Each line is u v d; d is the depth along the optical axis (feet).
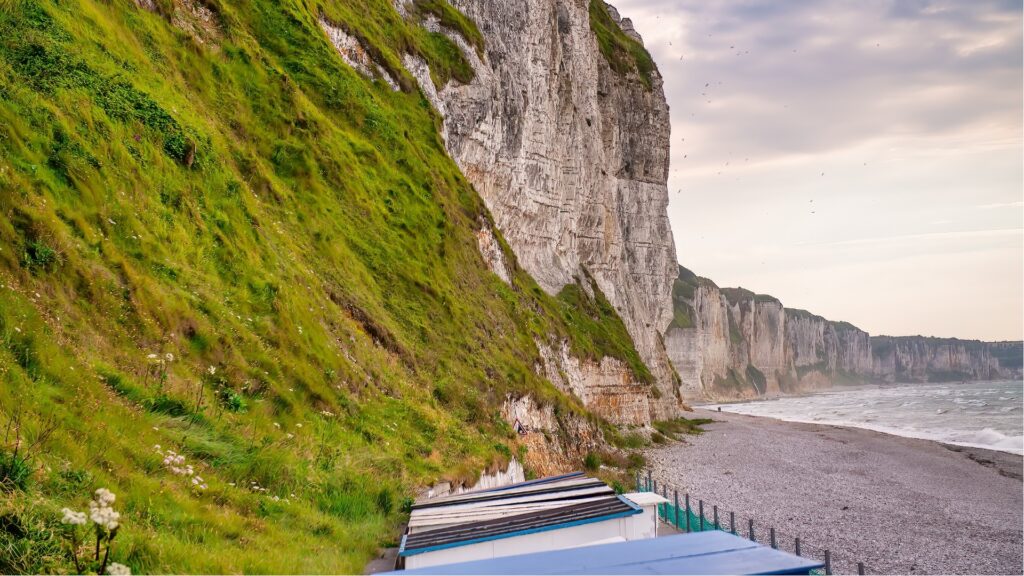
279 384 57.36
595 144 281.95
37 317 39.09
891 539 100.42
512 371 113.80
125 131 62.03
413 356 87.71
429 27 181.68
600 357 207.62
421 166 133.49
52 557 24.88
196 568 28.71
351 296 84.74
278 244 77.10
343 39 141.59
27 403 32.73
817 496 132.26
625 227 332.80
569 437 129.49
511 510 47.21
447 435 75.05
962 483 157.89
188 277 57.52
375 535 45.73
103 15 75.31
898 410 536.01
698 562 26.58
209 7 105.09
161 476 36.47
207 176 70.90
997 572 85.46
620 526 42.65
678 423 287.89
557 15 263.08
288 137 100.37
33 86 55.31
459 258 128.06
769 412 564.30
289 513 42.27
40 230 43.98
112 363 43.16
